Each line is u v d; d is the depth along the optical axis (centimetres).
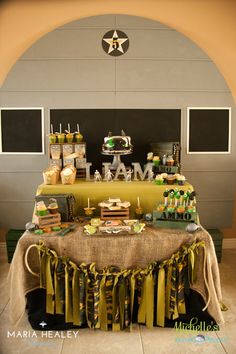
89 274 241
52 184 291
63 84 345
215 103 355
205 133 360
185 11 302
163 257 244
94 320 242
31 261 246
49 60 340
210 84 351
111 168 315
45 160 357
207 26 307
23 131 352
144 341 237
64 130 352
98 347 231
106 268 243
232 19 295
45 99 347
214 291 244
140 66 344
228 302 285
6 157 356
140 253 243
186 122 356
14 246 352
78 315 244
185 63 346
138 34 339
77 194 286
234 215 386
